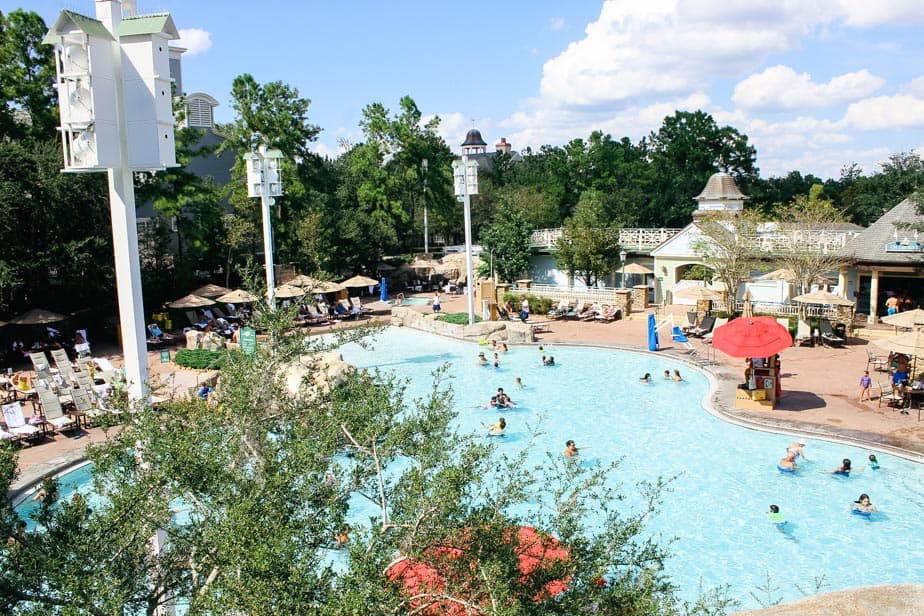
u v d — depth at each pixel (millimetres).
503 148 175875
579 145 88562
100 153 12242
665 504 17906
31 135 39062
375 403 9922
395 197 65625
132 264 13047
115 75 12469
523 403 26875
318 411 9812
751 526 16703
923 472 19047
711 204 57125
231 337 38969
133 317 13102
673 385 28547
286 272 52562
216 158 60594
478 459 8672
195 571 7750
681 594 14023
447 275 62000
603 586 8203
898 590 6586
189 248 48250
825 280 42219
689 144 93875
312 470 8180
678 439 22406
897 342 23328
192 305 40438
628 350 34500
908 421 22500
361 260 59000
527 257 56750
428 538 7656
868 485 18531
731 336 24250
